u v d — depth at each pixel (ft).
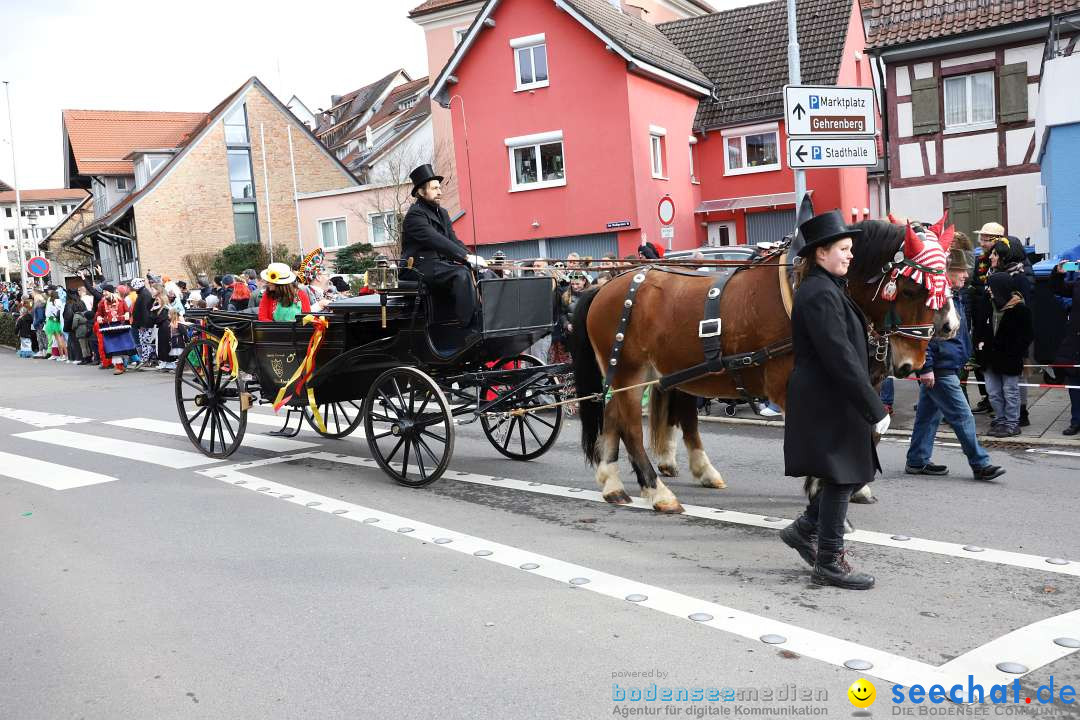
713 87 84.94
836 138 35.35
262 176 135.85
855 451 15.11
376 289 23.41
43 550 19.85
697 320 19.43
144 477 26.96
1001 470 22.65
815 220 15.12
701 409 35.14
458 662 13.11
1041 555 16.80
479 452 29.01
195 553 19.08
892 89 71.20
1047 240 53.52
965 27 65.98
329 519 21.30
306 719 11.70
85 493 25.23
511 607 15.16
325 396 27.91
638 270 21.54
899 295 17.37
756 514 20.35
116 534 20.86
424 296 24.07
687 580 16.15
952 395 22.66
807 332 15.19
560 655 13.17
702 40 90.58
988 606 14.40
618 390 21.30
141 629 14.99
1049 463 24.52
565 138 76.54
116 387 51.93
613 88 73.82
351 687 12.52
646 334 20.57
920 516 19.71
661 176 78.43
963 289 29.73
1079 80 48.37
